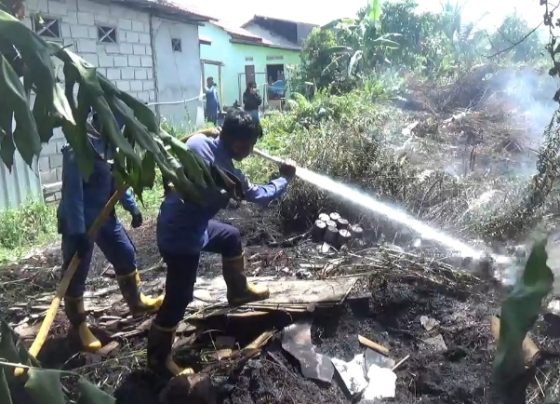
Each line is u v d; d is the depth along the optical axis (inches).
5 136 62.6
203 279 159.0
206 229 120.0
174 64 459.5
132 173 80.9
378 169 203.3
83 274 124.3
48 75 64.0
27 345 129.7
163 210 112.6
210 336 129.6
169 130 339.0
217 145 111.3
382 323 134.1
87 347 127.0
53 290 164.1
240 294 132.7
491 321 125.2
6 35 63.5
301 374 116.7
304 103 392.5
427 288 141.6
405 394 113.8
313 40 590.6
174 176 77.8
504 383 71.0
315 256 172.6
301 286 141.8
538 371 106.9
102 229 127.3
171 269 112.5
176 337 129.5
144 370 119.8
